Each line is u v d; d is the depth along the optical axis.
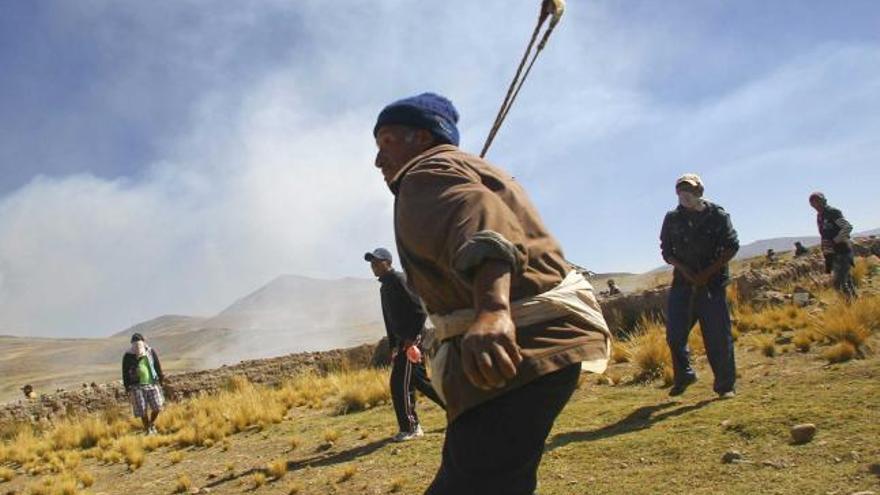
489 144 3.00
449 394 2.28
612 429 6.64
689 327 7.69
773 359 8.64
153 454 10.34
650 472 5.30
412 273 2.40
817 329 9.15
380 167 2.73
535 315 2.22
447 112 2.72
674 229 7.43
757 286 14.34
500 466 2.23
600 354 2.28
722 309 7.21
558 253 2.38
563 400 2.29
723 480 4.90
